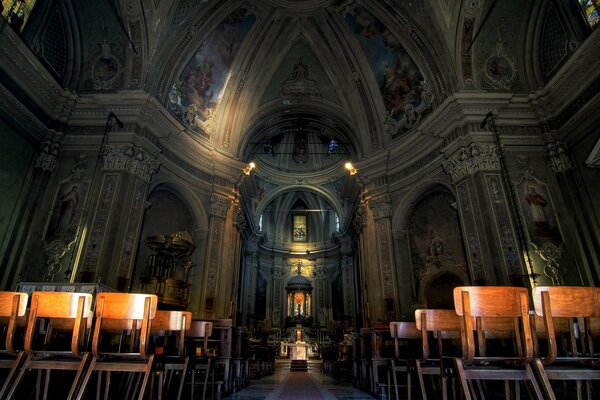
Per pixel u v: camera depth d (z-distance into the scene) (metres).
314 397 6.56
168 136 11.83
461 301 3.07
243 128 15.24
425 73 12.16
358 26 13.57
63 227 9.46
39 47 9.67
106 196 9.69
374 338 6.68
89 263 8.99
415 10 11.59
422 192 12.28
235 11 12.99
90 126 10.55
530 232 9.22
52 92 10.09
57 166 10.06
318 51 14.81
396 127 13.73
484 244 9.38
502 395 6.00
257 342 14.82
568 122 9.53
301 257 27.81
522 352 3.30
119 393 5.00
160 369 4.48
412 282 12.14
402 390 6.65
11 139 8.84
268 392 7.32
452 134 10.95
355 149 15.86
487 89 10.65
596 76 8.74
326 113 16.31
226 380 6.54
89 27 10.84
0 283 8.45
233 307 13.47
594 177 8.77
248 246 24.42
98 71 11.03
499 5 10.26
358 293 16.95
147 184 10.77
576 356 3.77
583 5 8.98
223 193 13.66
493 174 9.82
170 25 11.39
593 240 8.70
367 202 14.07
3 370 4.86
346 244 23.92
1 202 8.58
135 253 10.02
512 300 3.04
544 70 10.36
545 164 9.94
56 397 4.75
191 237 12.09
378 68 14.09
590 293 3.00
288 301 26.30
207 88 13.80
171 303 9.70
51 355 3.66
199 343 8.07
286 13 13.76
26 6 9.01
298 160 24.80
